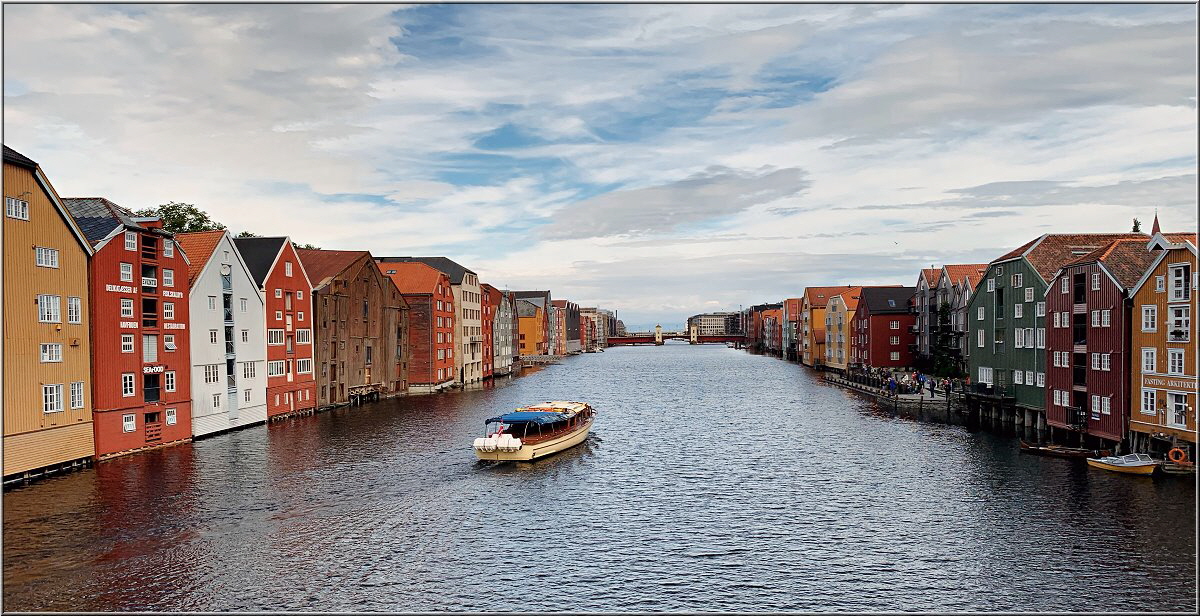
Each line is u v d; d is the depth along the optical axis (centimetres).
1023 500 3981
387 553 3253
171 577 2947
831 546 3347
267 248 6956
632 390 10594
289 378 7150
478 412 7694
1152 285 4503
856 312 12462
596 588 2891
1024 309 6319
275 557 3181
